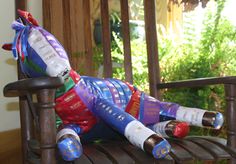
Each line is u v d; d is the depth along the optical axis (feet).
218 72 4.08
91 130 2.46
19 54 2.12
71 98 2.26
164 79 4.17
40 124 1.88
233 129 2.55
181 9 4.40
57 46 2.09
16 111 3.91
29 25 2.18
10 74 3.85
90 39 3.65
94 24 4.28
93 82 2.52
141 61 4.28
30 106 2.65
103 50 3.58
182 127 2.51
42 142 1.88
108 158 2.08
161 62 4.25
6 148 3.63
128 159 2.06
